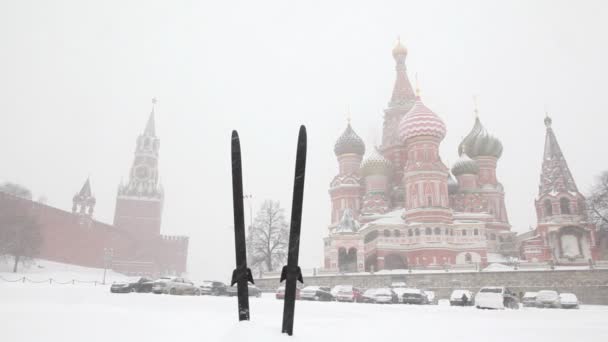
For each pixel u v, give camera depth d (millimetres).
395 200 77938
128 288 30406
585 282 45375
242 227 5801
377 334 12453
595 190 59562
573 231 65625
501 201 80688
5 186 90500
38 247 73125
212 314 17359
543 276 47031
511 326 15992
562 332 14336
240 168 5926
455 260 63969
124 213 128000
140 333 11141
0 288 24703
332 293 35562
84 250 91062
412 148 72000
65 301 20562
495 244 73562
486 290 29234
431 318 19172
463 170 79375
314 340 10555
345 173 84500
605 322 18734
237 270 5684
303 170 5742
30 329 11266
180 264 128500
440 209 65938
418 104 74250
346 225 63562
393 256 66812
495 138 83562
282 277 5461
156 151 138625
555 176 69562
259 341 4590
